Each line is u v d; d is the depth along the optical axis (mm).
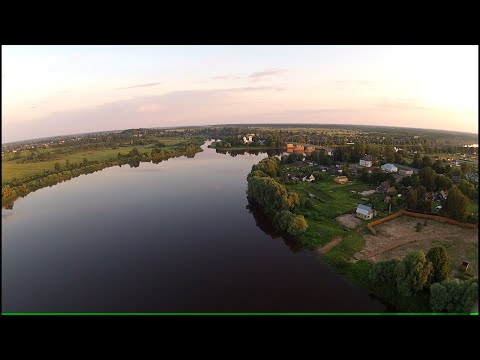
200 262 59781
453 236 64250
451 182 93312
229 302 47062
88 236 74062
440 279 45031
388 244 61812
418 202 77438
